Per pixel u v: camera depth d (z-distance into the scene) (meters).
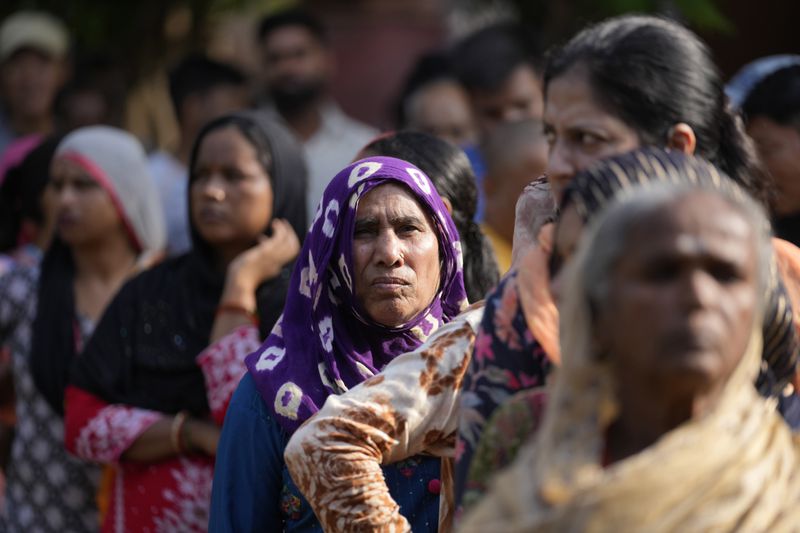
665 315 2.47
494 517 2.66
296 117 10.37
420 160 4.98
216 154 5.99
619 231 2.52
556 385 2.65
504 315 3.15
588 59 3.32
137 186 7.15
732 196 2.62
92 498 6.46
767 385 3.17
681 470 2.46
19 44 11.20
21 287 6.87
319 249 4.23
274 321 5.71
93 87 10.24
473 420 3.13
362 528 3.58
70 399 5.92
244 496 4.13
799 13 11.80
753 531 2.52
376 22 14.53
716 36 11.75
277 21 10.55
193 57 9.97
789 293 3.40
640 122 3.28
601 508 2.48
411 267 4.23
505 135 6.83
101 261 6.99
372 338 4.29
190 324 5.86
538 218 3.63
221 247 6.07
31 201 7.82
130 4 12.07
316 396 4.12
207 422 5.73
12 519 6.66
